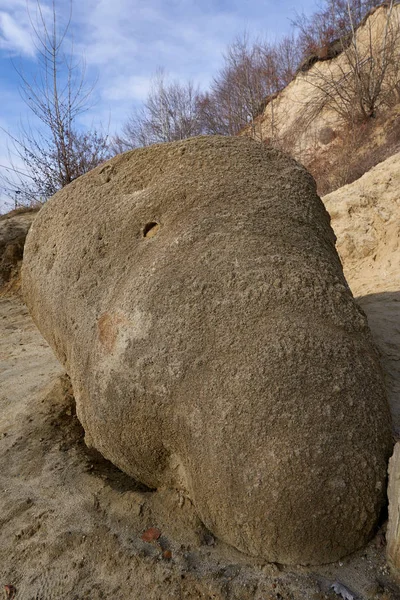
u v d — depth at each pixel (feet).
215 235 6.05
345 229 18.72
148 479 6.09
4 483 6.93
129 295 5.96
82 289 6.59
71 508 6.11
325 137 41.47
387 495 4.91
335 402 4.99
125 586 4.92
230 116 56.80
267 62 54.95
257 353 5.17
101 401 5.90
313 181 7.17
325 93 43.06
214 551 5.18
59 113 28.48
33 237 7.74
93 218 6.91
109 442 5.99
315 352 5.19
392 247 17.49
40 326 7.56
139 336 5.68
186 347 5.42
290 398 4.96
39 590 5.05
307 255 6.06
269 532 4.81
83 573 5.16
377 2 48.21
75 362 6.48
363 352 5.52
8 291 22.27
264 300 5.51
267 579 4.76
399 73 38.78
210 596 4.68
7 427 8.75
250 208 6.34
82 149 29.48
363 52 43.60
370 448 4.95
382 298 13.73
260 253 5.88
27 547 5.58
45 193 29.07
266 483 4.78
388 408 5.46
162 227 6.48
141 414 5.60
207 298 5.60
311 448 4.79
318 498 4.72
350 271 17.98
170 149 7.11
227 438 4.97
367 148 34.35
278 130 49.21
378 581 4.66
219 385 5.15
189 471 5.38
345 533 4.80
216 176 6.65
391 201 18.38
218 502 5.04
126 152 7.45
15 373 12.21
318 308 5.58
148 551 5.25
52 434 8.30
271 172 6.82
